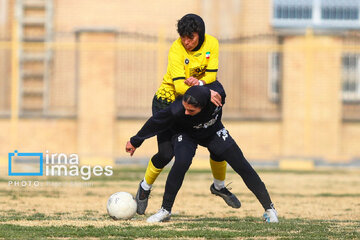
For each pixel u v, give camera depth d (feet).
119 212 86.99
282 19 257.55
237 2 253.24
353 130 238.89
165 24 256.11
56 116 235.20
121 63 237.04
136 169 205.46
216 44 82.53
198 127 81.46
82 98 233.35
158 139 86.12
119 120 234.58
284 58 234.58
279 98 236.43
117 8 256.32
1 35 253.85
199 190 145.18
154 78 236.84
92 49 232.73
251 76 236.84
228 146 83.25
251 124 236.02
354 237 72.90
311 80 234.79
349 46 232.94
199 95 77.41
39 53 245.45
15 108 233.14
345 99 242.37
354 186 160.66
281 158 234.17
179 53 82.28
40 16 255.70
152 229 77.36
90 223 83.41
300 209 111.65
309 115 234.58
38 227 79.20
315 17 258.57
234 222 86.99
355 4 259.39
